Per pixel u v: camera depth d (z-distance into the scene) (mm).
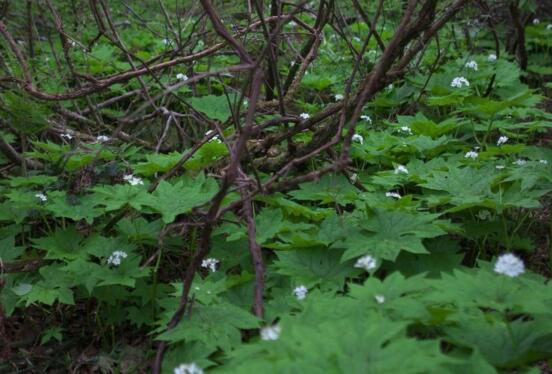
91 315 1637
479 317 1158
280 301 1410
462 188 1690
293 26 3125
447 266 1485
